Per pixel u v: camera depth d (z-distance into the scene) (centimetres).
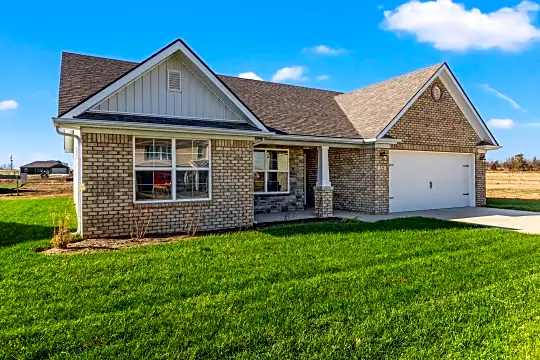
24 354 339
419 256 696
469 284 539
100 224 862
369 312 440
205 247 748
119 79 884
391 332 389
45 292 491
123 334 379
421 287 525
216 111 1040
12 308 440
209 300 470
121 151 884
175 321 409
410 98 1415
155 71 950
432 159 1559
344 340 372
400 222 1084
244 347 358
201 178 1004
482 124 1650
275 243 789
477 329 396
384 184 1385
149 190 930
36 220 1172
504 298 484
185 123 963
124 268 598
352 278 560
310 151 1655
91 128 848
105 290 500
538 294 498
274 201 1452
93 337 371
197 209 989
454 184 1638
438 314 434
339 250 730
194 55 971
